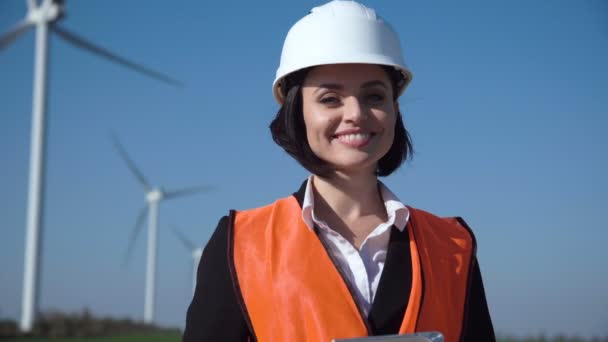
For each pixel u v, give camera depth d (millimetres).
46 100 40094
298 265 3576
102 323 43219
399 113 4148
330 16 3811
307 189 3818
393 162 4156
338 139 3725
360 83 3711
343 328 3439
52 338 37094
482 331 3785
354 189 3830
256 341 3512
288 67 3828
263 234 3748
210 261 3732
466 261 3855
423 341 3188
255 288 3580
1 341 36219
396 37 3924
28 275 41000
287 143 3887
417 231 3789
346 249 3672
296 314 3479
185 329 3689
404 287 3590
